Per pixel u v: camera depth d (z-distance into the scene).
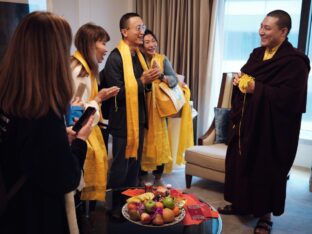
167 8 3.81
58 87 0.88
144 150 2.64
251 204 2.11
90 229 1.55
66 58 0.90
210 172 2.71
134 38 2.20
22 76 0.85
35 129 0.85
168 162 2.92
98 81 2.05
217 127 2.98
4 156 0.91
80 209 1.80
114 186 2.32
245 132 2.03
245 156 2.03
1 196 0.86
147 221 1.50
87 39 1.89
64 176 0.89
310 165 3.41
